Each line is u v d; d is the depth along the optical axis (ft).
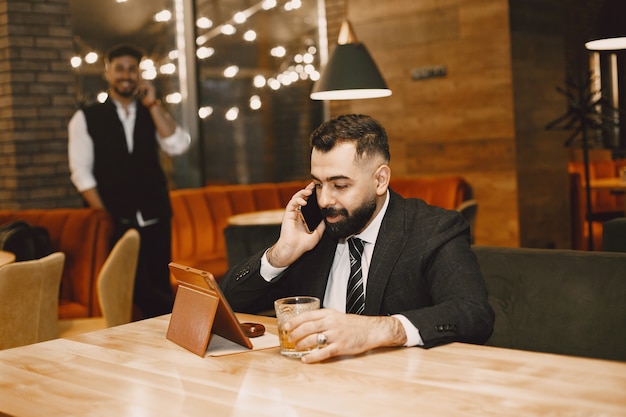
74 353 5.51
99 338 5.95
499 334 7.12
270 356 5.22
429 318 5.41
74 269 14.05
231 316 5.33
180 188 23.18
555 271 6.87
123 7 21.22
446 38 20.85
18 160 18.56
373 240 6.70
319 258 6.89
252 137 24.26
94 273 13.89
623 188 19.69
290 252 6.58
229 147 23.77
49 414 4.21
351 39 14.70
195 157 22.94
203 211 19.62
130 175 15.76
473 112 20.49
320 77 14.73
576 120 20.04
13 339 9.25
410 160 22.00
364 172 6.17
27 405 4.39
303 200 6.53
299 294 6.98
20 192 18.60
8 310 9.14
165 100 22.68
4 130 18.69
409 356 5.05
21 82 18.60
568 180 21.56
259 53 24.26
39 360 5.36
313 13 24.47
